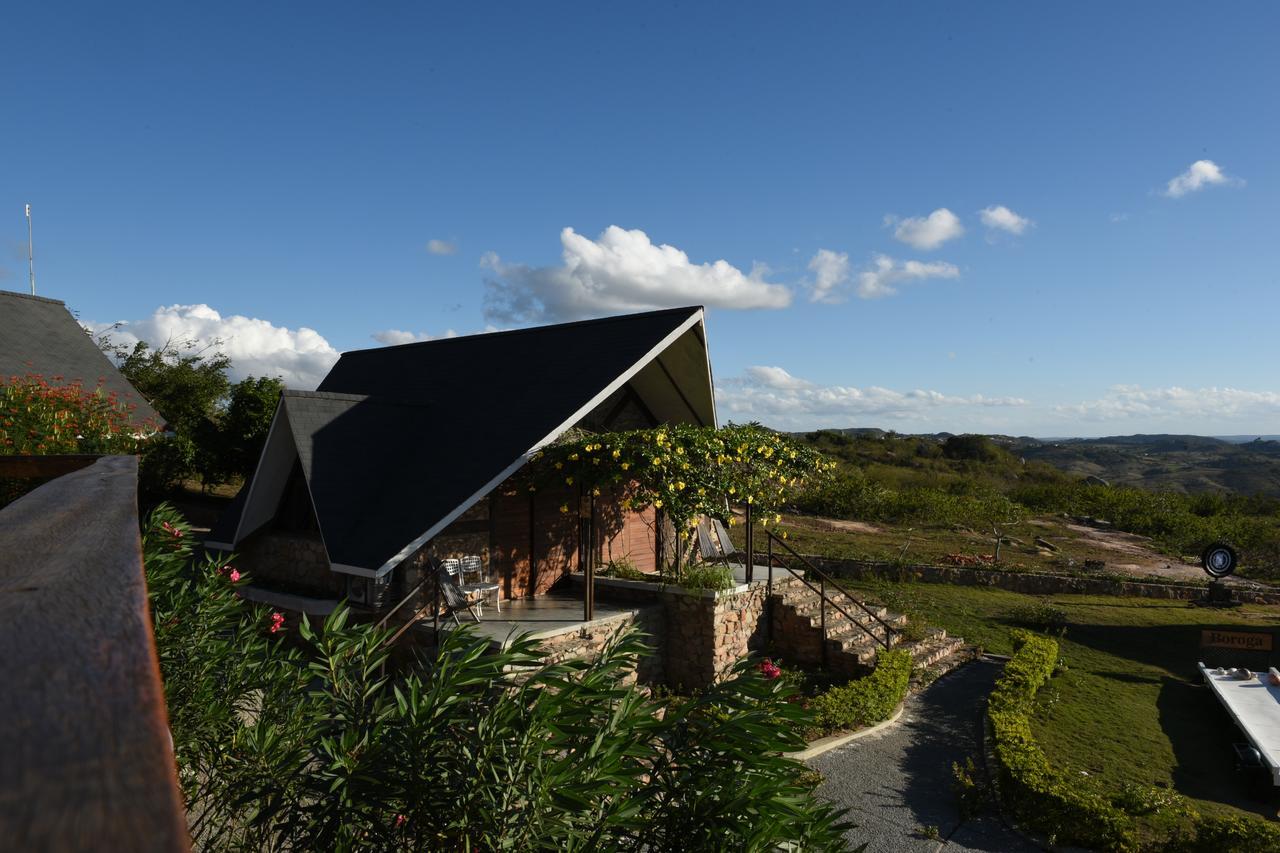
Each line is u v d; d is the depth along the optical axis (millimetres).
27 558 1396
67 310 23672
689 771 3145
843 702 12367
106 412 15555
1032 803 9469
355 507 13633
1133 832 8852
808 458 15531
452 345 19234
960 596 20703
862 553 23734
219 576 5719
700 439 13477
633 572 15578
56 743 608
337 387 20422
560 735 3115
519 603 14578
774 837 2938
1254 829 8328
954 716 13039
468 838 2924
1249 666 15328
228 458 25891
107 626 980
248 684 4918
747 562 15594
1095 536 27953
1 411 12477
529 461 14016
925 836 9281
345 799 3195
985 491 35062
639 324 15852
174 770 620
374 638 4066
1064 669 15172
